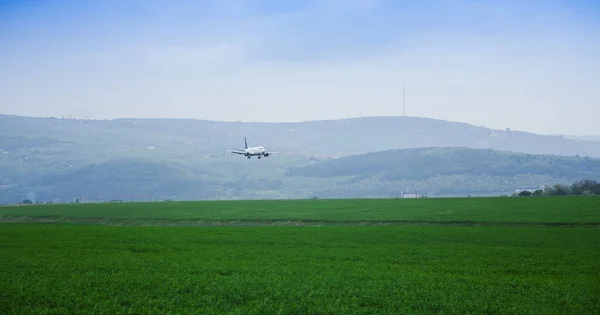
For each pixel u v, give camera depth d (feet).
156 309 88.07
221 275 120.88
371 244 186.39
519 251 166.91
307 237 207.41
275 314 87.51
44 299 94.79
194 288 104.63
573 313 87.30
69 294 98.99
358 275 120.57
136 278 114.52
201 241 193.67
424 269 132.26
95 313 87.86
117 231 232.32
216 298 97.71
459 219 279.08
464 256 156.66
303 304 92.27
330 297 99.04
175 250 167.94
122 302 94.84
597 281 116.26
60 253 157.58
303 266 135.03
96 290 103.19
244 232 228.43
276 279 113.80
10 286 105.09
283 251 165.27
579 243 187.62
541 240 195.52
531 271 130.52
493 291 104.53
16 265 131.95
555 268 133.69
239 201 456.86
